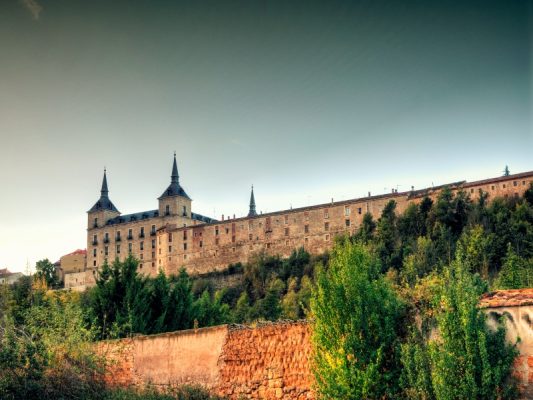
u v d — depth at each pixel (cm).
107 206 16475
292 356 1983
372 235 10912
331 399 1681
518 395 1438
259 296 11044
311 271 11019
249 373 2077
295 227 12444
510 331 1488
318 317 1758
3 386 2312
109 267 3984
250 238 12888
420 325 1703
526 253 7944
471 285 1554
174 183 15675
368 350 1681
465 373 1454
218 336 2214
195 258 13500
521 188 10456
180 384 2294
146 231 15312
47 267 15625
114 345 2617
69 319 2753
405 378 1619
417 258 8006
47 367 2478
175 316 3966
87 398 2356
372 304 1734
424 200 10838
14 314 3659
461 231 9975
